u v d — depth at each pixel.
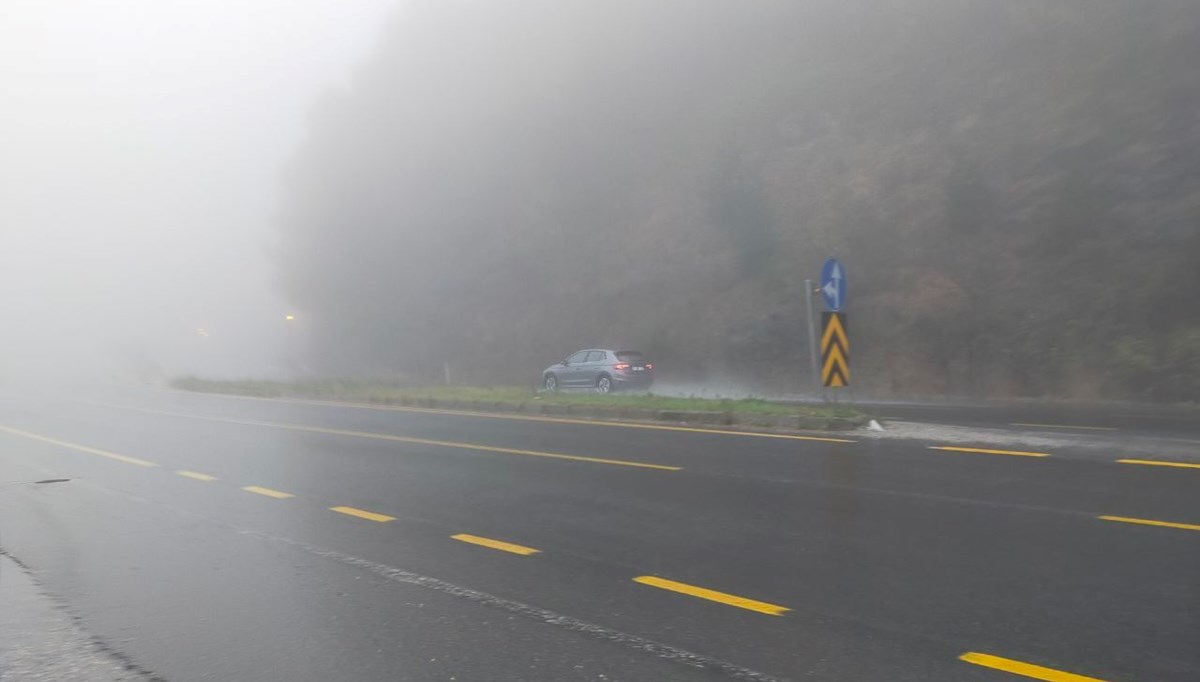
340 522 9.57
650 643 5.76
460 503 10.34
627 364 27.94
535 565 7.66
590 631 6.02
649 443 14.38
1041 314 25.59
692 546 8.05
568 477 11.66
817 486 10.34
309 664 5.64
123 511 10.48
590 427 16.97
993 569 7.02
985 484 10.09
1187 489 9.50
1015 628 5.80
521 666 5.47
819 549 7.78
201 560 8.20
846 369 16.56
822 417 15.14
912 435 14.19
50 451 16.12
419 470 12.72
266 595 7.08
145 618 6.61
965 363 26.39
